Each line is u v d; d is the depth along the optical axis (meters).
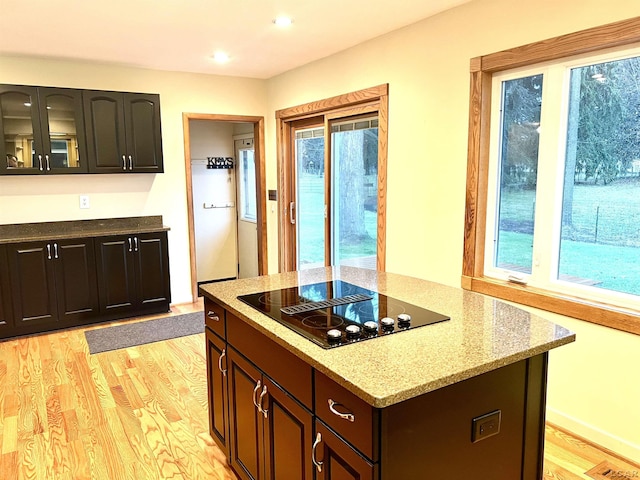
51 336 4.06
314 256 5.06
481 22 2.84
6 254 3.90
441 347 1.48
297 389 1.59
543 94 2.64
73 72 4.30
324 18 3.19
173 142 4.87
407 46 3.38
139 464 2.33
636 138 2.29
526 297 2.72
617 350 2.32
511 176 2.90
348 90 4.01
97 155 4.28
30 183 4.27
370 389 1.21
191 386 3.16
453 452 1.41
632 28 2.15
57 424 2.68
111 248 4.34
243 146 6.12
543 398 1.64
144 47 3.85
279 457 1.76
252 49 3.96
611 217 2.43
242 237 6.45
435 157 3.25
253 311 1.88
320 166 4.80
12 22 3.16
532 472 1.66
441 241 3.26
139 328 4.27
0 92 3.85
